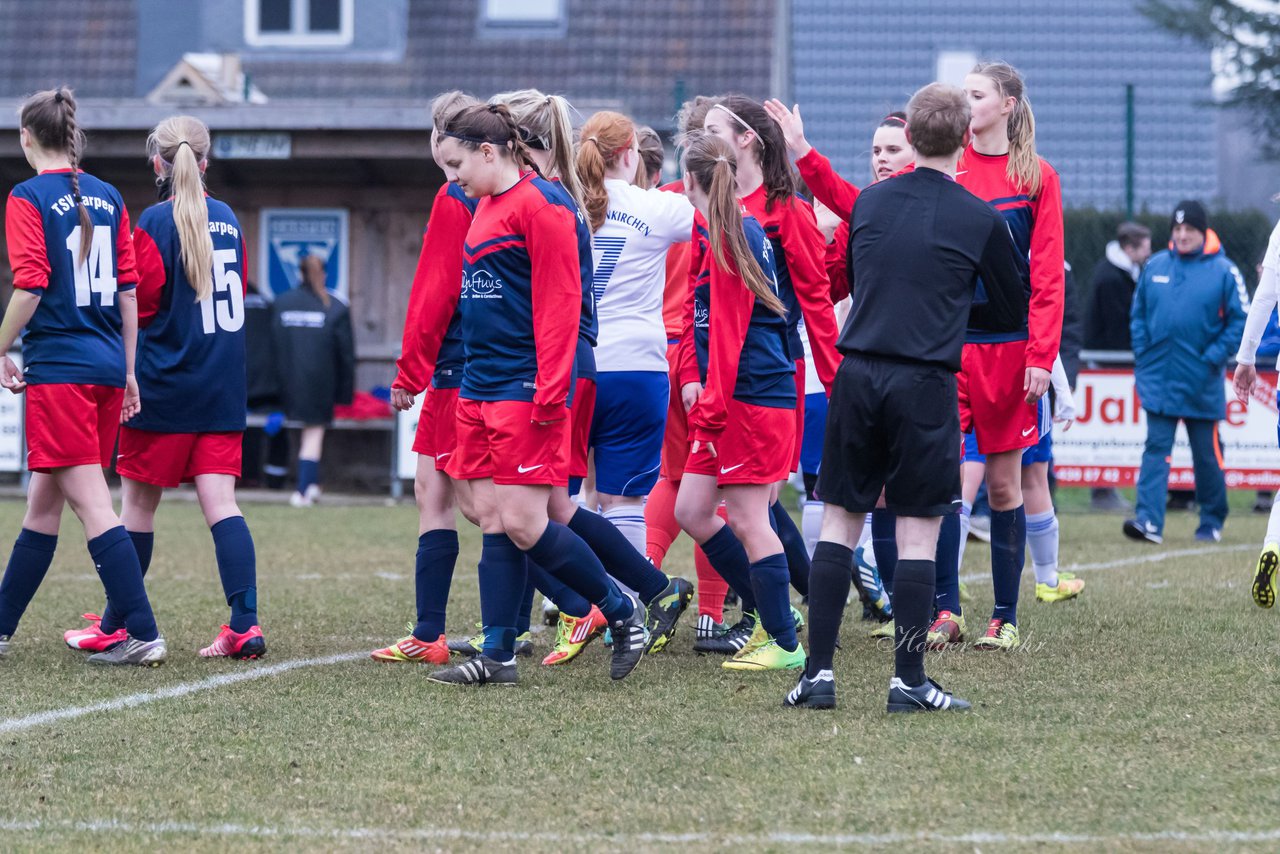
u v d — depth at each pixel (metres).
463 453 19.05
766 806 13.60
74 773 14.83
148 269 21.11
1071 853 12.24
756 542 20.02
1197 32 98.12
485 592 19.27
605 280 21.19
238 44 80.19
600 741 16.00
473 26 79.75
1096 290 49.38
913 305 16.70
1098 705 17.52
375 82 78.50
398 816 13.41
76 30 81.69
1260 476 47.78
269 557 34.06
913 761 15.05
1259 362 47.84
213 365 21.34
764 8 78.06
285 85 78.62
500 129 18.39
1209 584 28.61
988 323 20.69
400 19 79.56
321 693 18.61
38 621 24.39
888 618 24.12
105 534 20.55
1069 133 100.44
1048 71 102.81
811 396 25.28
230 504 21.64
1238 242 56.22
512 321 18.41
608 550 19.84
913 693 17.30
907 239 16.81
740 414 19.34
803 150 20.53
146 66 80.56
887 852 12.30
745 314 18.91
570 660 20.89
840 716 17.11
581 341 20.06
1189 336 37.47
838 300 22.34
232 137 52.50
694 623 24.36
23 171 55.75
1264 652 20.77
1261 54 96.88
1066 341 32.78
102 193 20.88
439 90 77.81
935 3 104.81
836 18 104.44
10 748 15.80
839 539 17.52
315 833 12.92
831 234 24.25
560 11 79.19
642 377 21.28
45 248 20.17
